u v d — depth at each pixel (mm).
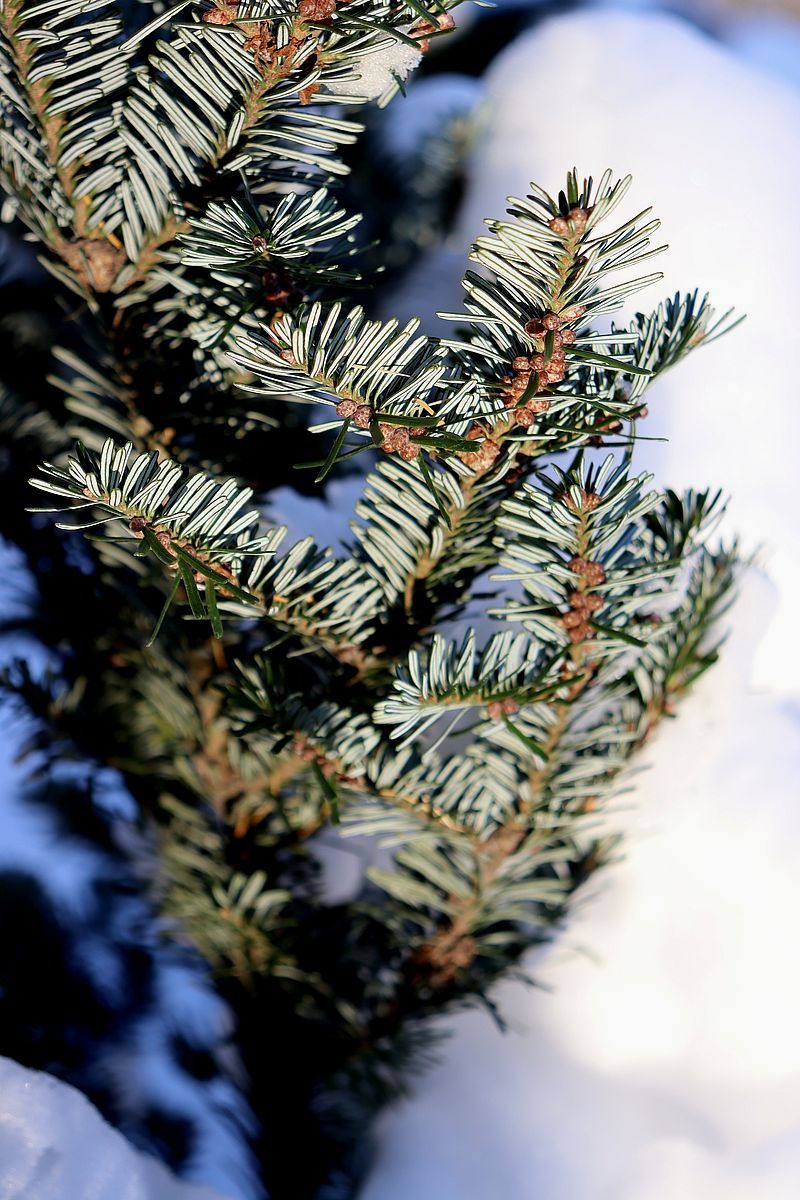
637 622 644
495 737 646
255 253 588
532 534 608
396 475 616
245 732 640
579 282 576
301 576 623
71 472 579
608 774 683
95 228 625
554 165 888
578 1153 751
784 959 741
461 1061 770
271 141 613
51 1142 664
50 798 802
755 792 742
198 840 745
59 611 747
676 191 834
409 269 884
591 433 597
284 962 729
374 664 654
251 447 671
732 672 726
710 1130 745
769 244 808
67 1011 777
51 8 581
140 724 751
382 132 917
